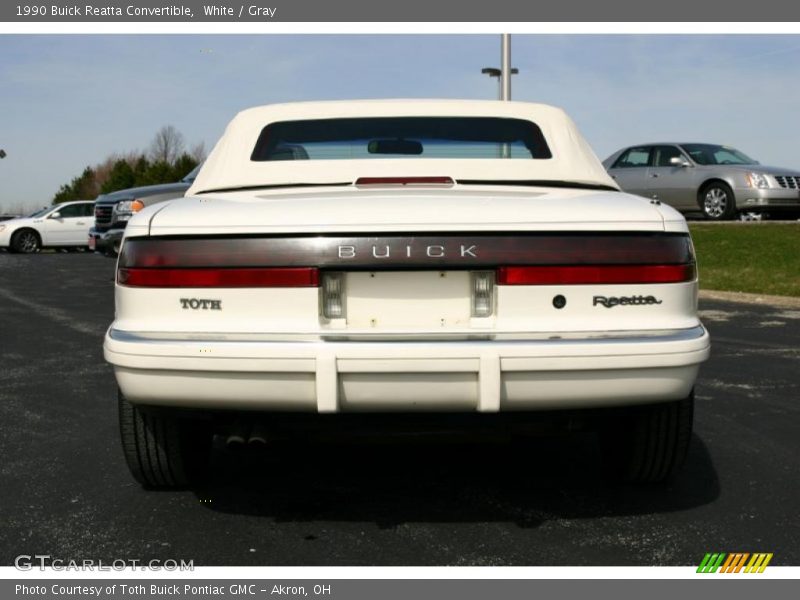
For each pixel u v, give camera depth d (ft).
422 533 10.52
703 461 13.38
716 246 44.57
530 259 9.37
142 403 9.78
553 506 11.44
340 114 13.06
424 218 9.37
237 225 9.45
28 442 14.35
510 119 13.07
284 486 12.28
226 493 11.96
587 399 9.43
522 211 9.52
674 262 9.63
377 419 9.81
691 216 52.54
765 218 52.01
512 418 9.87
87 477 12.60
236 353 9.18
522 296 9.40
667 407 10.96
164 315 9.53
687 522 10.87
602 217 9.58
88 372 20.22
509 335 9.34
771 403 17.03
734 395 17.70
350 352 9.07
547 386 9.29
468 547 10.12
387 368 9.09
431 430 9.88
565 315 9.44
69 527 10.73
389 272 9.48
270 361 9.14
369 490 12.10
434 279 9.51
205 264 9.43
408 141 12.85
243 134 12.89
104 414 16.21
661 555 9.90
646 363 9.32
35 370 20.47
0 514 11.15
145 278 9.57
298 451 14.03
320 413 9.43
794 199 47.85
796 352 22.54
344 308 9.51
